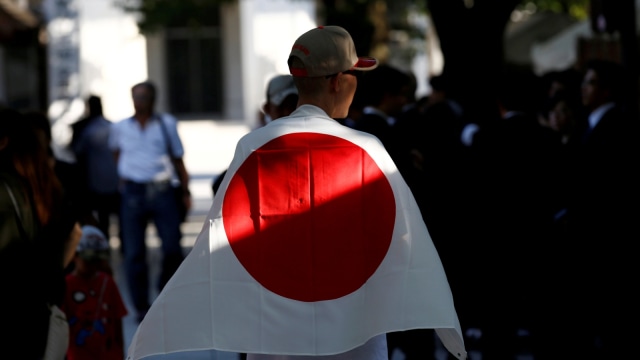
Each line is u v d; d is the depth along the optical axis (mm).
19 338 11555
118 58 72750
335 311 8883
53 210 12133
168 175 25281
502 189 16578
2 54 66625
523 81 17188
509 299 16828
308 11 74125
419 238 9031
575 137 18844
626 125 17453
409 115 17391
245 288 8859
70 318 15789
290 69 9344
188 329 8820
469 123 26266
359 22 49656
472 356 19984
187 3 56250
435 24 35688
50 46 66625
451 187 16750
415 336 17266
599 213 17328
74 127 32406
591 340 17859
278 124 9094
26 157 11984
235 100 79562
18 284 11609
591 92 17969
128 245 25000
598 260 17375
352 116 17969
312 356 9039
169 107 79562
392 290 8953
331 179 8969
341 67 9211
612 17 26000
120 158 25453
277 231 8906
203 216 47375
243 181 8945
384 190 9039
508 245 16641
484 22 34719
